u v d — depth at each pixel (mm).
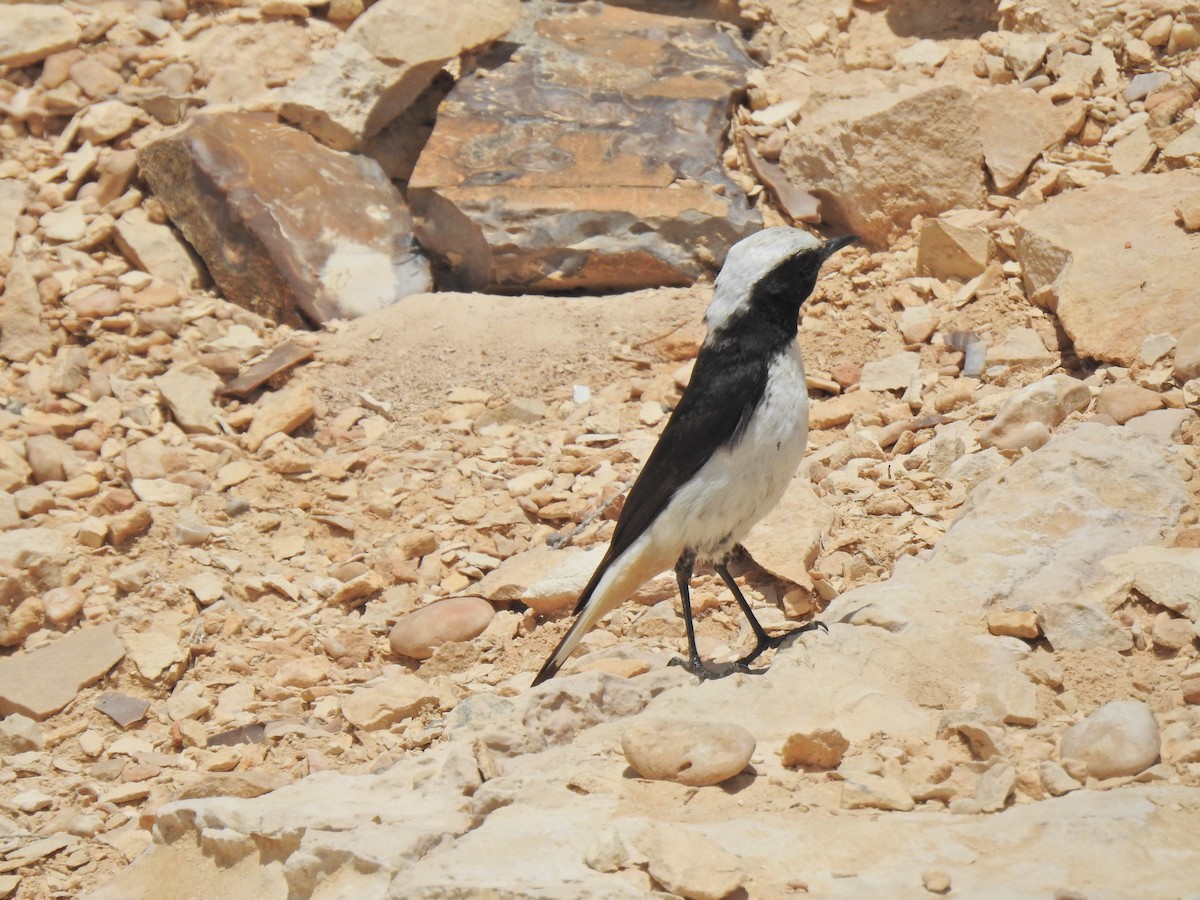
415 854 6750
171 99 17734
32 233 16469
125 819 9781
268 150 16625
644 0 19312
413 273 16297
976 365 13328
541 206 15797
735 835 6508
